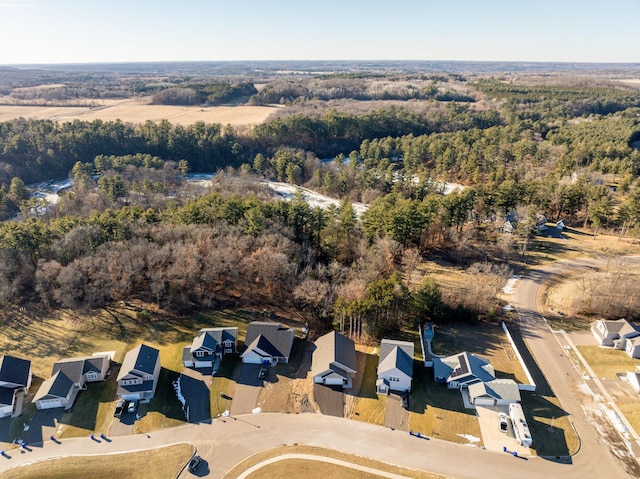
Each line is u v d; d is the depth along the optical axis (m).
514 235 106.25
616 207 117.56
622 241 105.44
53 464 50.59
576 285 84.19
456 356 64.56
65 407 58.69
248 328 70.19
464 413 56.66
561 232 111.94
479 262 94.31
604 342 68.88
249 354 66.25
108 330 73.88
